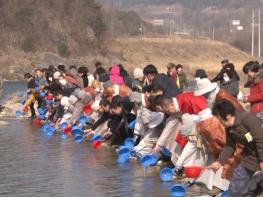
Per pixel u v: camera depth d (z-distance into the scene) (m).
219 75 21.72
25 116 33.09
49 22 132.12
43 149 20.66
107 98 21.28
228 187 12.48
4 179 15.70
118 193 13.89
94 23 144.00
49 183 15.12
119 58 146.12
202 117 13.61
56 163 17.88
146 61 152.50
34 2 133.50
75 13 139.88
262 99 17.25
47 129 25.67
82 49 134.62
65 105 26.09
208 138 13.51
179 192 13.52
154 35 181.00
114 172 16.34
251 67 17.42
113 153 19.61
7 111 34.72
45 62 120.88
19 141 22.77
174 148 16.23
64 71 31.30
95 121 22.91
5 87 73.81
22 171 16.73
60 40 130.62
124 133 20.30
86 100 24.80
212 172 13.85
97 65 28.50
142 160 17.14
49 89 29.33
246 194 11.29
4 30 126.12
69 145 21.58
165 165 17.02
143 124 18.66
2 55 119.19
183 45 168.62
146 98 18.08
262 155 10.86
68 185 14.85
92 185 14.78
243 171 11.23
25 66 117.06
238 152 11.55
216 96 14.98
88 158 18.67
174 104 16.05
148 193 13.83
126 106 20.11
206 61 162.25
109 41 152.00
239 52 177.00
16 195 13.93
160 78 18.09
